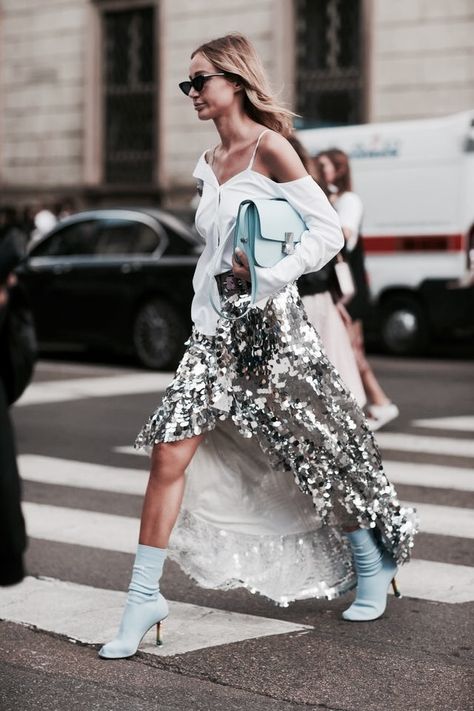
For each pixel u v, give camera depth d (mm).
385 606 5812
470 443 10562
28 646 5422
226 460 5383
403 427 11375
